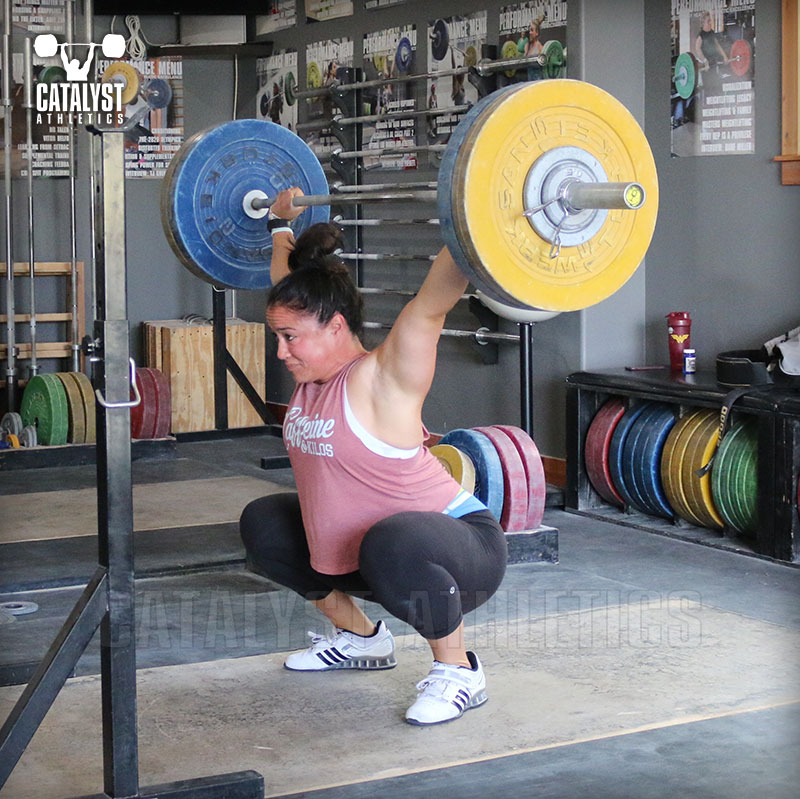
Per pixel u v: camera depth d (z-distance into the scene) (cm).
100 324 215
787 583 399
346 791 236
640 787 237
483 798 232
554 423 558
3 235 752
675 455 465
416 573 259
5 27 698
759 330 500
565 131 219
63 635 216
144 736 265
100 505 217
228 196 398
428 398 647
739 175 502
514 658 317
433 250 637
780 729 267
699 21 512
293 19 746
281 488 559
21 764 250
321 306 262
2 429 660
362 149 684
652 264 546
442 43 619
